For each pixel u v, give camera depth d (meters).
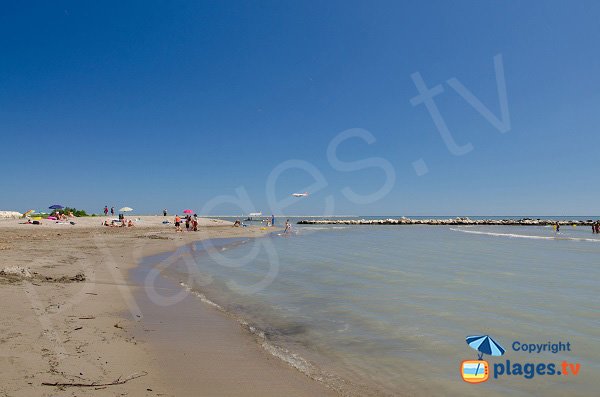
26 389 4.02
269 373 5.29
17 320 6.45
